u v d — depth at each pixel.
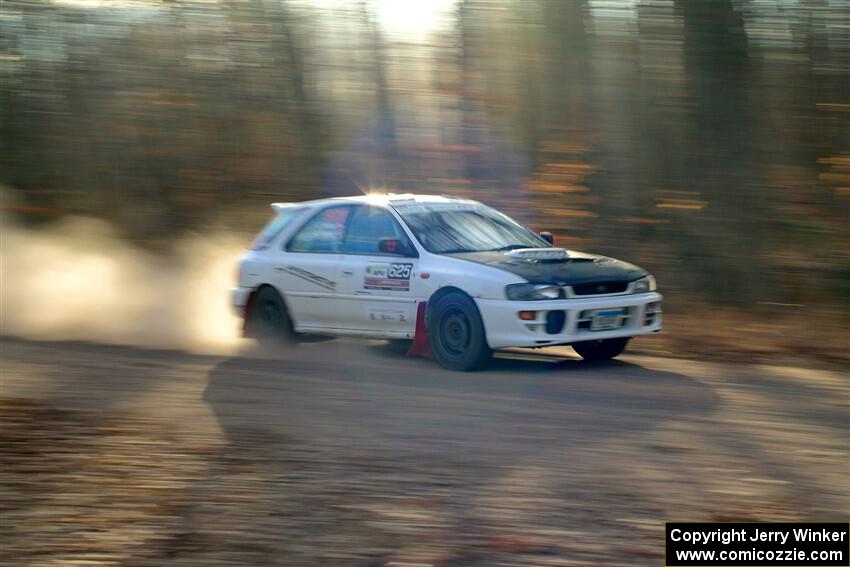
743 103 21.47
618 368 14.13
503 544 7.49
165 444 10.34
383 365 14.48
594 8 23.02
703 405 11.46
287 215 16.66
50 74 30.92
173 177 30.08
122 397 12.54
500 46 24.27
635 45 22.39
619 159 22.19
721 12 21.39
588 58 23.00
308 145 28.72
